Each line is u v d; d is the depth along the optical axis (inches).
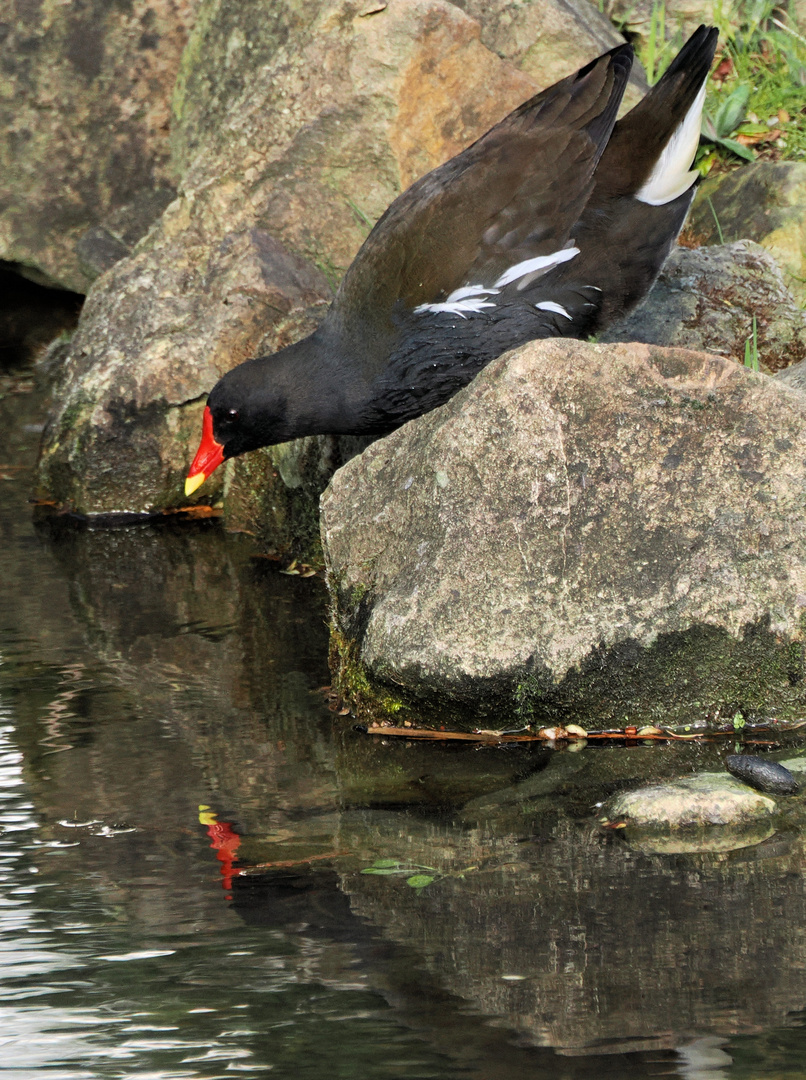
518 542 303.4
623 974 198.5
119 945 211.6
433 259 390.0
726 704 306.5
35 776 287.4
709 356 312.3
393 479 326.6
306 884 232.7
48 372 686.5
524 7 581.9
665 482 306.5
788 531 304.3
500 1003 191.2
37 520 511.5
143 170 700.0
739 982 195.2
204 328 522.3
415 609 303.0
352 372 402.6
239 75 653.3
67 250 699.4
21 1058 181.9
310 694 337.4
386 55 538.6
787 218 554.6
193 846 250.2
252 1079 175.6
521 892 227.0
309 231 557.3
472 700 301.6
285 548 467.8
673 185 402.9
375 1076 175.3
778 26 665.6
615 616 298.8
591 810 262.4
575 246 397.1
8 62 676.1
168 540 488.7
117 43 682.8
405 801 270.5
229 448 417.4
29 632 389.4
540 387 307.4
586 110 399.2
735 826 251.1
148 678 350.3
